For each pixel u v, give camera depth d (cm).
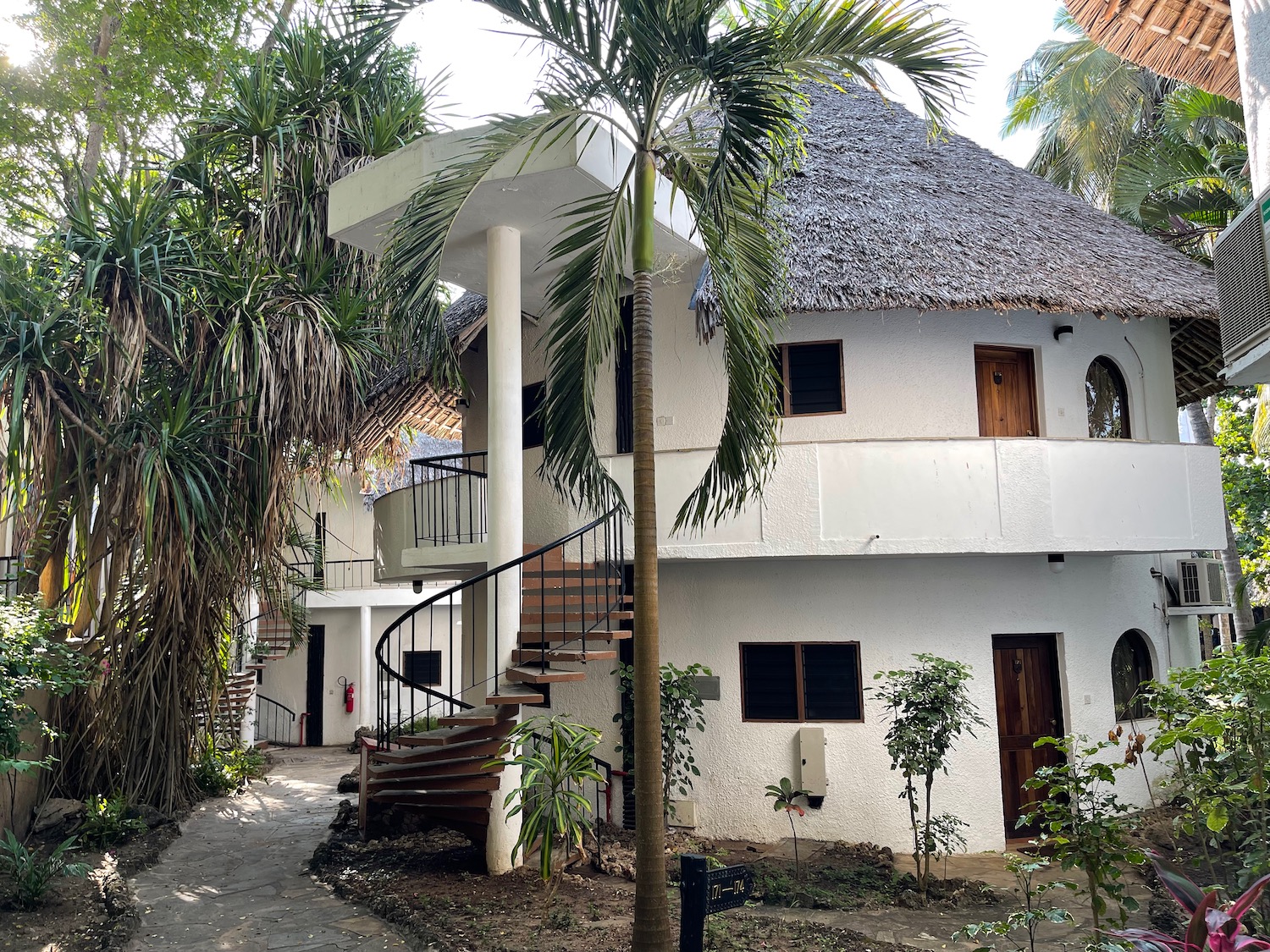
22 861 767
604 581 963
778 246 738
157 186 1181
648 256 630
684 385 1046
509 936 623
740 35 565
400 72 1316
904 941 651
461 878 777
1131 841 928
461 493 1143
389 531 1214
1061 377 1073
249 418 1003
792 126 677
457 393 1266
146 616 1071
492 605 852
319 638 2119
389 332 924
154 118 1350
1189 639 1287
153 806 1095
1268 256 604
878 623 1001
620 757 1030
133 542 1035
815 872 844
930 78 651
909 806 933
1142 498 957
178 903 769
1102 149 2022
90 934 682
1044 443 932
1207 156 1596
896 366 1024
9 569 1091
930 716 796
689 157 693
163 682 1088
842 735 986
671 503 961
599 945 601
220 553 1017
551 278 998
